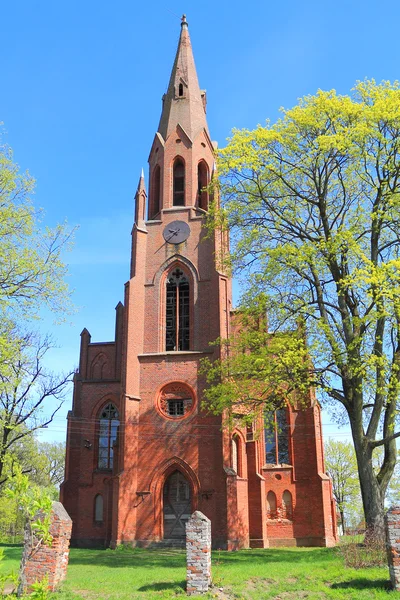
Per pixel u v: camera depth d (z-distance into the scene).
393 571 16.34
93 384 41.56
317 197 28.44
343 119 26.78
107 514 37.84
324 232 28.11
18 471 8.16
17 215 25.91
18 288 25.92
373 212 25.83
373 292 23.17
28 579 17.02
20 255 25.59
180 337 38.94
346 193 28.19
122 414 35.91
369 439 24.66
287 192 29.14
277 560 23.97
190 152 43.75
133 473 34.72
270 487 36.91
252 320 30.55
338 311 26.73
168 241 40.66
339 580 18.17
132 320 38.34
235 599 16.70
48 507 7.80
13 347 24.69
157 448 35.19
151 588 17.83
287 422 38.00
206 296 38.69
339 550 22.52
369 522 23.48
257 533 34.66
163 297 39.56
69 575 20.30
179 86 46.72
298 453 37.19
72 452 40.00
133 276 39.75
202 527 17.69
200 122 45.62
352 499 72.00
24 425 38.06
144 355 37.53
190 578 17.28
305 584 18.06
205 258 39.62
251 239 28.83
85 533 38.09
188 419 35.50
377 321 25.41
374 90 27.39
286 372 25.86
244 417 27.55
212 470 33.97
